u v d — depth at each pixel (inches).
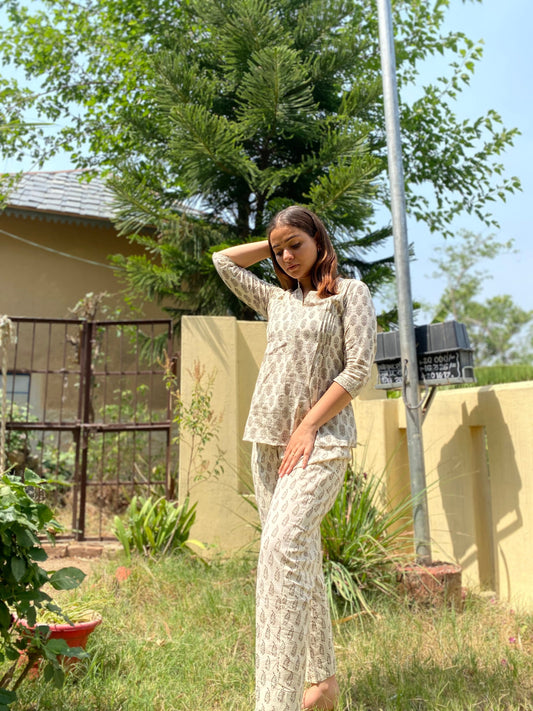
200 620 117.6
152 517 169.6
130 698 81.1
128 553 158.2
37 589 72.4
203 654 100.3
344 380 75.4
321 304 80.7
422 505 143.0
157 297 315.0
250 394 197.6
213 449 184.2
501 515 140.7
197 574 147.3
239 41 265.1
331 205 246.7
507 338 1046.4
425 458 170.9
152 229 363.6
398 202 156.4
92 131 367.2
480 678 90.8
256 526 158.6
